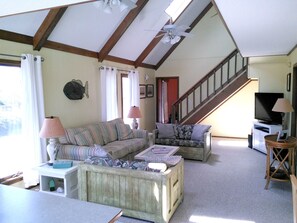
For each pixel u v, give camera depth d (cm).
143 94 826
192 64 862
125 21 544
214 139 796
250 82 783
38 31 409
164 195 279
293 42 477
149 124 876
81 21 464
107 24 524
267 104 624
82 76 539
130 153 513
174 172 307
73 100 512
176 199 321
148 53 754
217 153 620
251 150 645
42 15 392
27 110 390
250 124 797
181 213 316
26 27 390
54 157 371
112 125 572
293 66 548
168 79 924
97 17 482
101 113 599
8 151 383
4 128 378
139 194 293
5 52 370
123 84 711
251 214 312
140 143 556
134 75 730
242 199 355
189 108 862
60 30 446
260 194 372
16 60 386
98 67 593
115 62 662
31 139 394
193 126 601
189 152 563
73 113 512
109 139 537
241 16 321
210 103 743
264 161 543
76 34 486
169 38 489
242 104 800
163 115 960
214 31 826
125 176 297
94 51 574
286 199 354
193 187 402
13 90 389
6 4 222
